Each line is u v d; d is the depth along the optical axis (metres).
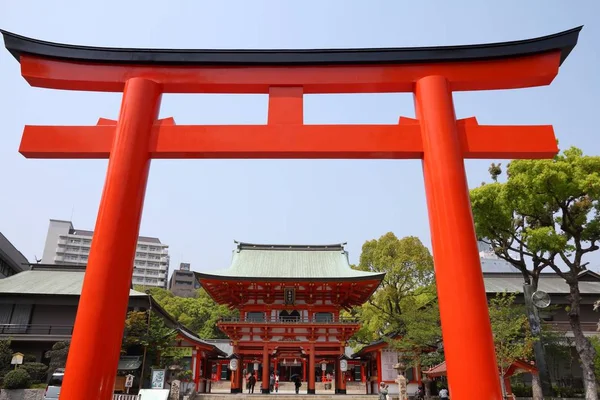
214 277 30.27
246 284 31.22
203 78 7.90
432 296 33.62
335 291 31.61
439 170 6.83
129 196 6.80
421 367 28.92
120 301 6.26
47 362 29.62
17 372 24.50
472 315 5.94
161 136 7.39
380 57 7.90
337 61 7.93
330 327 30.17
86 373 5.75
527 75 7.79
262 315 31.69
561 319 33.06
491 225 23.56
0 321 30.78
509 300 24.12
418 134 7.42
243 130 7.44
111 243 6.41
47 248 105.56
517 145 7.21
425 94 7.55
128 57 7.90
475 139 7.26
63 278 34.50
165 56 7.91
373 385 32.38
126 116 7.36
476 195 22.84
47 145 7.30
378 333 36.88
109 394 5.91
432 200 6.81
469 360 5.75
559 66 7.87
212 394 27.72
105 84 7.91
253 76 7.93
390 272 34.94
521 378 27.34
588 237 21.95
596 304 26.39
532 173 20.62
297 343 30.14
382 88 7.99
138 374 27.00
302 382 47.91
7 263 46.38
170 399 23.08
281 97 7.81
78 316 6.05
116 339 6.11
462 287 6.07
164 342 27.70
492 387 5.63
